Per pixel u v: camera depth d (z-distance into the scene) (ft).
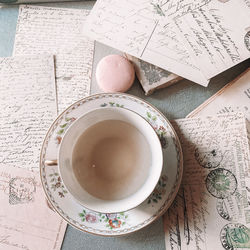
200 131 1.25
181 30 1.22
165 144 1.20
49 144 1.21
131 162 1.23
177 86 1.31
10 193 1.28
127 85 1.26
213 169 1.24
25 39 1.37
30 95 1.33
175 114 1.30
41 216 1.27
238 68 1.30
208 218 1.22
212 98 1.27
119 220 1.19
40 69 1.34
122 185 1.20
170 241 1.23
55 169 1.21
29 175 1.29
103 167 1.24
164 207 1.18
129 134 1.24
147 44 1.23
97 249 1.25
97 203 1.13
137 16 1.24
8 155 1.30
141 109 1.21
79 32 1.36
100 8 1.25
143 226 1.18
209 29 1.21
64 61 1.35
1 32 1.38
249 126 1.26
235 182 1.22
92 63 1.34
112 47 1.27
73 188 1.14
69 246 1.26
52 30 1.37
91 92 1.32
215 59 1.20
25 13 1.38
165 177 1.20
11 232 1.26
